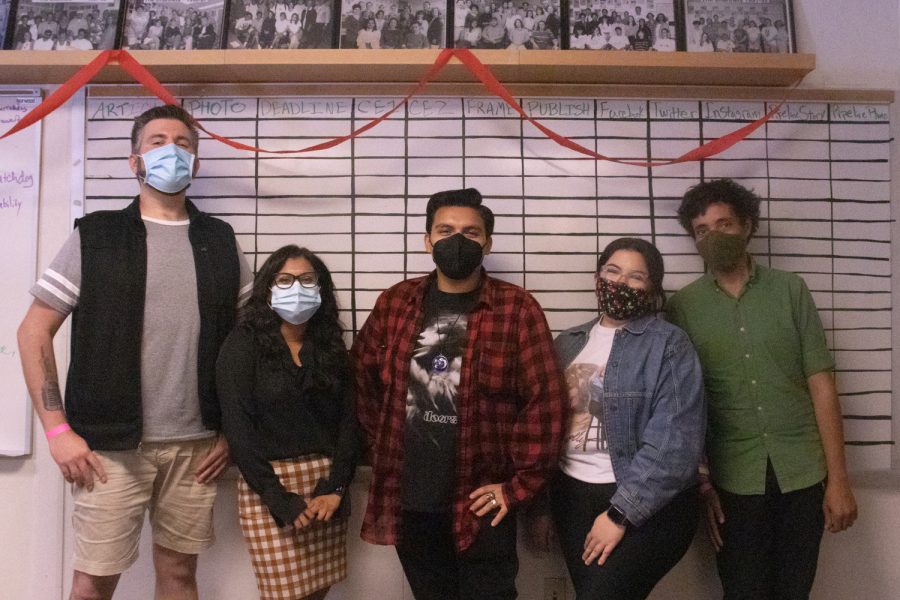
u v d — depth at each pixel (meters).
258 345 1.50
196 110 1.85
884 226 1.84
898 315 1.84
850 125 1.85
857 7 1.85
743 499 1.54
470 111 1.85
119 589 1.82
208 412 1.51
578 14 1.85
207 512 1.58
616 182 1.85
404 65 1.73
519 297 1.50
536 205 1.85
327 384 1.52
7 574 1.84
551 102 1.85
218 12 1.85
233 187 1.85
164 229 1.53
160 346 1.48
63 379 1.84
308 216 1.85
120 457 1.46
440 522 1.51
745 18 1.85
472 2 1.85
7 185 1.85
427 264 1.84
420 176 1.85
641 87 1.85
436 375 1.46
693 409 1.39
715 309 1.63
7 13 1.84
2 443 1.84
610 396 1.43
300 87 1.85
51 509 1.83
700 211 1.65
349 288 1.85
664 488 1.33
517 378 1.46
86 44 1.85
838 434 1.55
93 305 1.43
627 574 1.32
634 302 1.45
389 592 1.82
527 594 1.79
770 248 1.85
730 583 1.54
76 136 1.85
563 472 1.50
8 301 1.85
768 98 1.85
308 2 1.85
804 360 1.59
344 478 1.53
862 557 1.83
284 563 1.46
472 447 1.43
